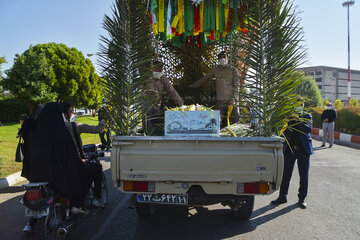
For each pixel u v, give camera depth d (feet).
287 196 17.75
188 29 14.48
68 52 134.31
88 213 11.54
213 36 17.53
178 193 10.52
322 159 31.19
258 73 12.10
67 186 10.19
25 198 9.32
